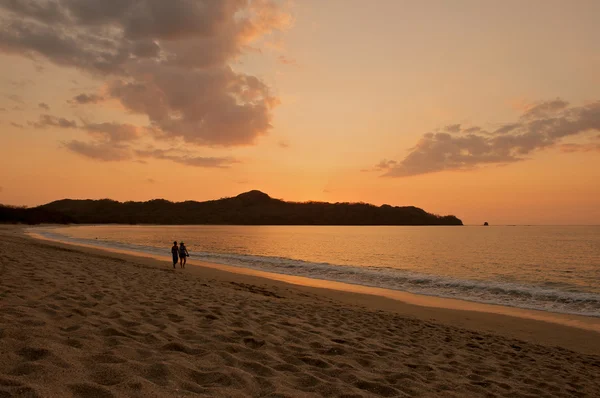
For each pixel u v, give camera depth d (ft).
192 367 12.16
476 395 15.16
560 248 186.60
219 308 24.97
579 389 19.12
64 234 253.24
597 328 38.11
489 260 128.16
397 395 13.20
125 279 35.24
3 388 8.14
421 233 457.27
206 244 203.72
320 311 32.60
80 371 10.04
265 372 13.14
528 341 32.27
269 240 264.52
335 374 14.52
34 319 14.61
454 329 33.35
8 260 35.04
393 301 50.39
